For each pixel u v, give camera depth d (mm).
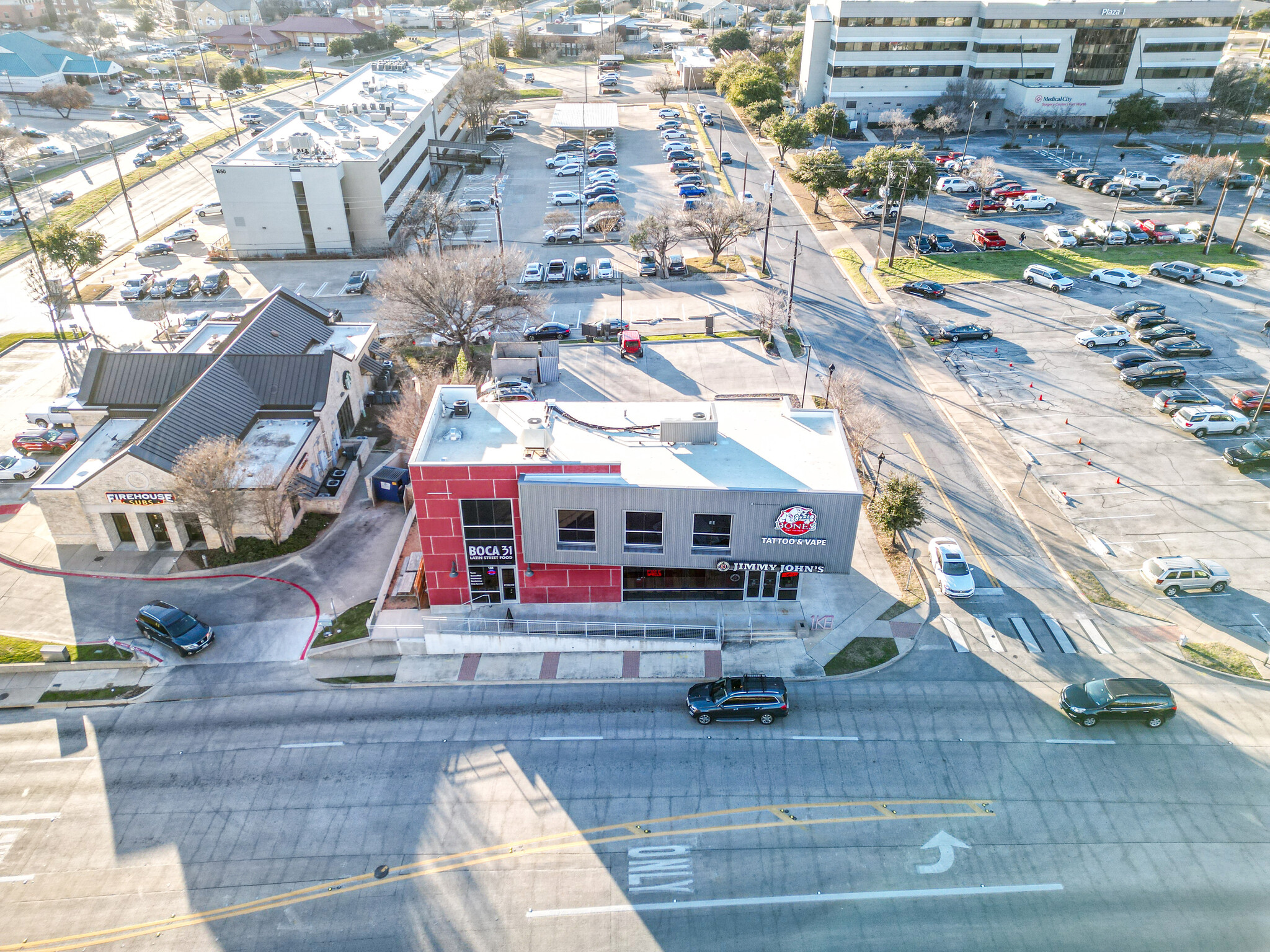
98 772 33094
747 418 43562
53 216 94688
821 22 123188
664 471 38281
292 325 57750
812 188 91688
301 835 30438
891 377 61438
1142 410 57094
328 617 40938
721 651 38594
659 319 70875
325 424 51250
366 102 105812
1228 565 43562
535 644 38688
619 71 163500
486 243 86938
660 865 29203
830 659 37969
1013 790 31953
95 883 28906
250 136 126438
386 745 34156
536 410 43500
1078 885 28516
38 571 44188
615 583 40438
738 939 26906
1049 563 43969
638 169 108062
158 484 43438
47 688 37312
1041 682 36781
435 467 37094
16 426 57594
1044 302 72562
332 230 85188
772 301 70062
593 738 34406
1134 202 94688
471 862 29422
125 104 144000
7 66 142375
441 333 65062
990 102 118188
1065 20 116312
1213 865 29172
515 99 134875
